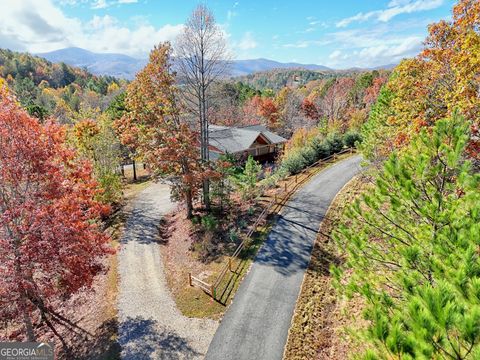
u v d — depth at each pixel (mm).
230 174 23812
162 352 10531
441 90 11641
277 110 54719
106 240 11594
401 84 13617
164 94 18812
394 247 5949
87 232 10648
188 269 15742
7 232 8836
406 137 12664
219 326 11281
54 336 12234
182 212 23297
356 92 61344
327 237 16469
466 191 4977
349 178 24328
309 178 25391
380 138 17672
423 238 5230
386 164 5867
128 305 13352
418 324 3303
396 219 6121
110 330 11953
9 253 8531
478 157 7477
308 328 10719
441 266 4180
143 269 16359
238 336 10719
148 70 18406
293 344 10148
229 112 45312
